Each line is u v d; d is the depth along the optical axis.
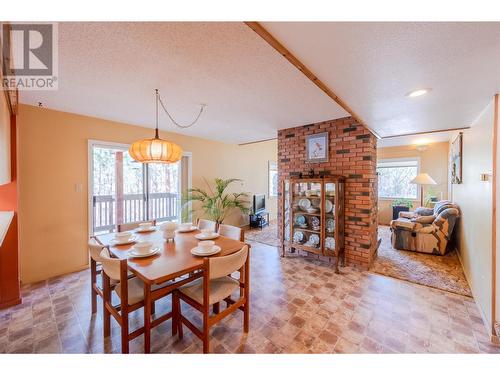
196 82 2.01
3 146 1.79
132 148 2.05
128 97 2.37
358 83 1.78
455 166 3.91
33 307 2.18
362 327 1.88
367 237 3.06
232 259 1.56
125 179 3.77
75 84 2.05
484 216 2.10
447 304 2.22
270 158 6.80
